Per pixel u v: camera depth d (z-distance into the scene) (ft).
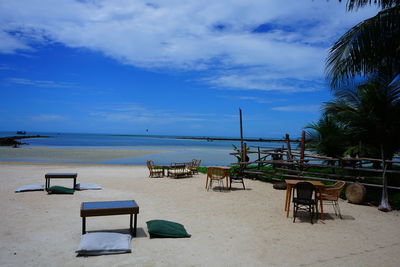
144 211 25.82
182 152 131.44
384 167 29.50
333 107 38.32
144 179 45.42
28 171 51.62
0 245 16.79
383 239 19.67
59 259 15.08
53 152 109.40
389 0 28.86
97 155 101.24
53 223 21.39
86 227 20.63
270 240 19.02
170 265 14.75
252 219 23.94
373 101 32.48
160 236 18.95
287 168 42.50
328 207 29.01
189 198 31.86
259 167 49.11
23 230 19.61
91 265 14.44
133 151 129.90
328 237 19.86
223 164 78.95
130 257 15.61
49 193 31.89
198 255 16.19
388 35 28.55
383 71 32.19
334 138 36.96
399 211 27.84
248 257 16.11
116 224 21.66
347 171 37.68
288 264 15.29
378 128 32.37
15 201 28.02
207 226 21.79
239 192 35.88
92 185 36.78
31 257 15.25
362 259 16.15
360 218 25.07
